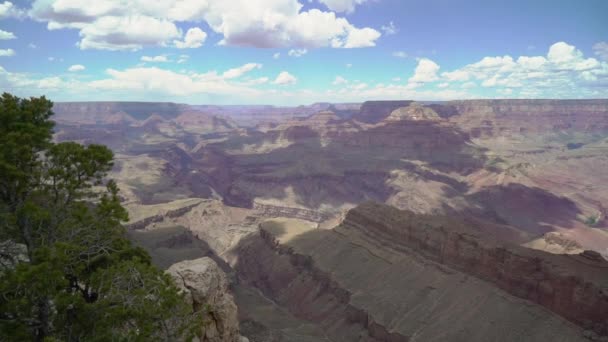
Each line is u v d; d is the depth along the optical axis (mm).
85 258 27250
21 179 24219
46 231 25609
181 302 25359
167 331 24188
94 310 23109
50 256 22344
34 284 21094
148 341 22844
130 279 24625
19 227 24562
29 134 24516
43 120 27891
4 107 25344
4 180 24109
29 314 22188
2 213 23656
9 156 24094
